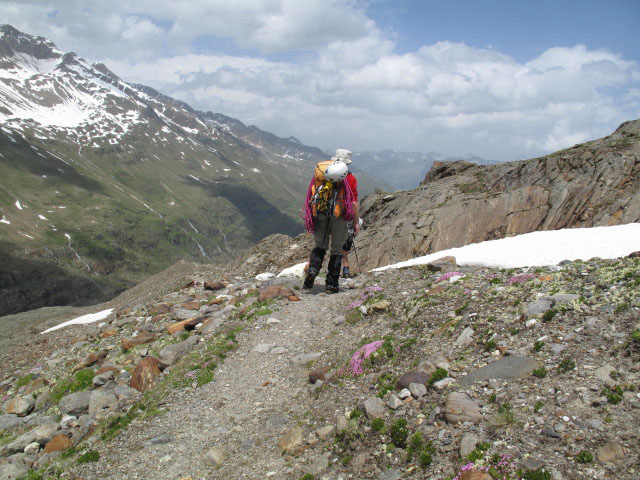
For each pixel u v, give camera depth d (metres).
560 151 23.77
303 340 9.18
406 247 21.84
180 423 6.78
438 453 4.62
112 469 5.88
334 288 11.98
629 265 7.43
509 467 4.09
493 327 6.71
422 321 7.83
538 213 20.58
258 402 7.12
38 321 31.19
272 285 12.87
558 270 8.62
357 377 6.88
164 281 27.44
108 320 17.92
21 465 7.13
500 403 5.04
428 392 5.66
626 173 19.92
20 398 10.15
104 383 9.90
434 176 31.62
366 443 5.21
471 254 14.56
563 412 4.61
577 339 5.74
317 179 10.98
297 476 5.13
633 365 4.98
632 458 3.84
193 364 8.77
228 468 5.56
